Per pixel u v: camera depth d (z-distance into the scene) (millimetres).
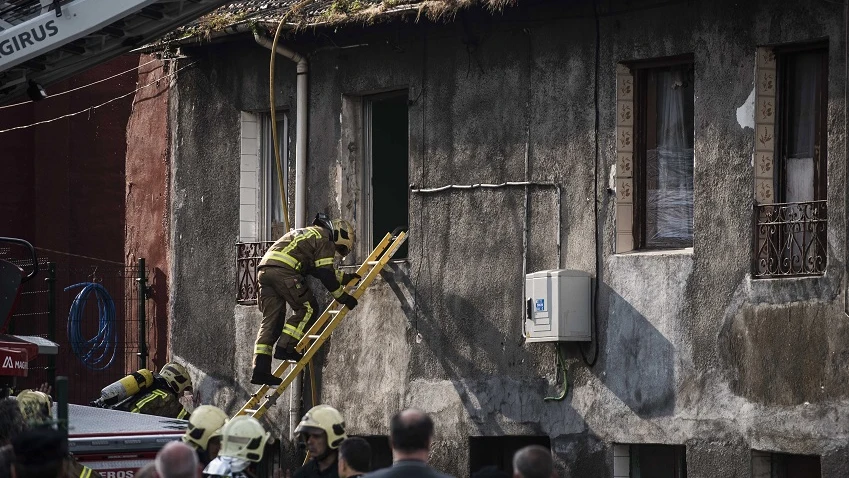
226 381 33312
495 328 28312
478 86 28891
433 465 29203
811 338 23359
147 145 36469
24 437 14688
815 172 24250
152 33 26094
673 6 25875
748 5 24750
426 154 29781
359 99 31500
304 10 30656
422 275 29672
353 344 30875
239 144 33406
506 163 28359
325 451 18453
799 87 24625
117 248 46062
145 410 29703
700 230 25266
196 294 34312
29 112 45469
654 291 25766
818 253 23672
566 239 27281
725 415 24531
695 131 25469
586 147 27047
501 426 28047
